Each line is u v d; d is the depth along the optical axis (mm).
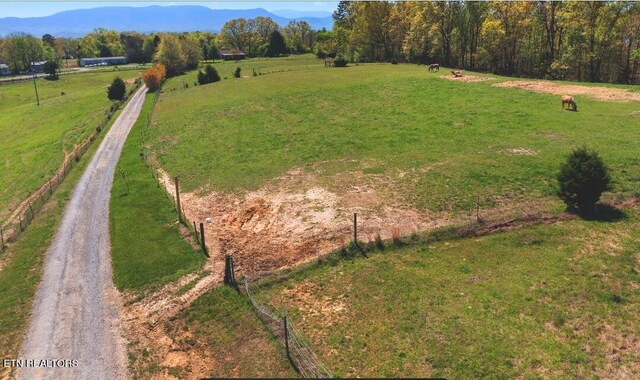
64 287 23266
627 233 22922
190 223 29047
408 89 59250
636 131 35781
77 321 20531
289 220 27531
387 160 35000
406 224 25547
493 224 24531
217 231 27641
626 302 18219
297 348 17547
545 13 77312
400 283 20703
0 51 156000
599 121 39250
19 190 43844
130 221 30344
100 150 49625
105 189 37500
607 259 20984
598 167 24312
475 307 18703
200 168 39000
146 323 20125
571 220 24594
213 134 48125
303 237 25422
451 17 92562
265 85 72625
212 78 87438
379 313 18938
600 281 19562
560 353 16094
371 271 21812
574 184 24438
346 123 46656
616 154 31141
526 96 50375
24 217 33062
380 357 16656
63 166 46594
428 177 30828
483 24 82625
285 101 58875
